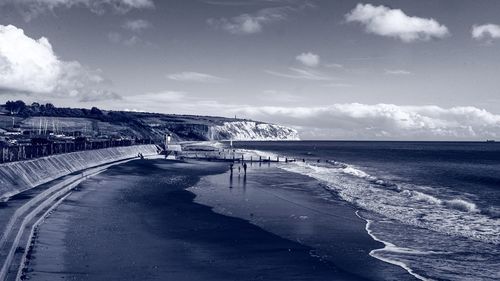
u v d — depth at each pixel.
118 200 33.09
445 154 173.50
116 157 74.50
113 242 20.47
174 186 44.84
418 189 51.59
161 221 26.59
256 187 47.12
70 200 30.38
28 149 40.94
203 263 18.30
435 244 22.47
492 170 85.88
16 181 30.55
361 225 27.11
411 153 183.75
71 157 51.59
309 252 20.45
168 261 18.25
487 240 23.48
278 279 16.58
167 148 118.81
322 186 49.47
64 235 20.67
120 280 15.47
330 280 16.62
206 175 60.38
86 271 16.05
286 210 32.25
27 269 15.37
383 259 19.45
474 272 17.83
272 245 21.69
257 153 142.25
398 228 26.39
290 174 66.56
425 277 17.16
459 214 31.98
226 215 29.55
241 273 17.16
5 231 17.77
